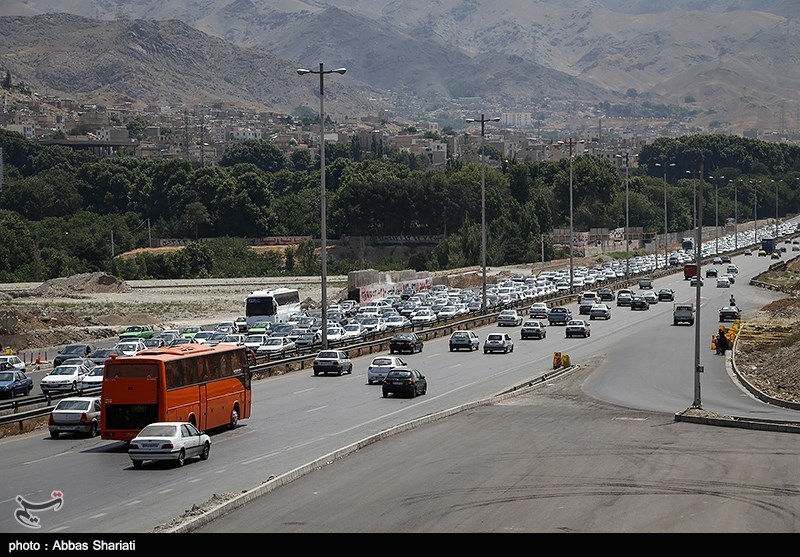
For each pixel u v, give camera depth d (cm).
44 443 12362
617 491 9144
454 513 8306
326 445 11788
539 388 17525
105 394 11675
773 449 11419
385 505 8594
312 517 8169
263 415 14450
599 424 13438
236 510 8412
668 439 12162
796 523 7975
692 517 8169
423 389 16762
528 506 8550
